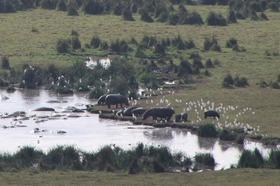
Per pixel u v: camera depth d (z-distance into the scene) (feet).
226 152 596.70
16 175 507.30
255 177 503.20
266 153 579.48
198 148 606.96
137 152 556.51
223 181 494.18
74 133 652.07
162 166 536.83
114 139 631.56
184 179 500.74
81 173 515.50
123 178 503.20
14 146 606.55
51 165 536.01
